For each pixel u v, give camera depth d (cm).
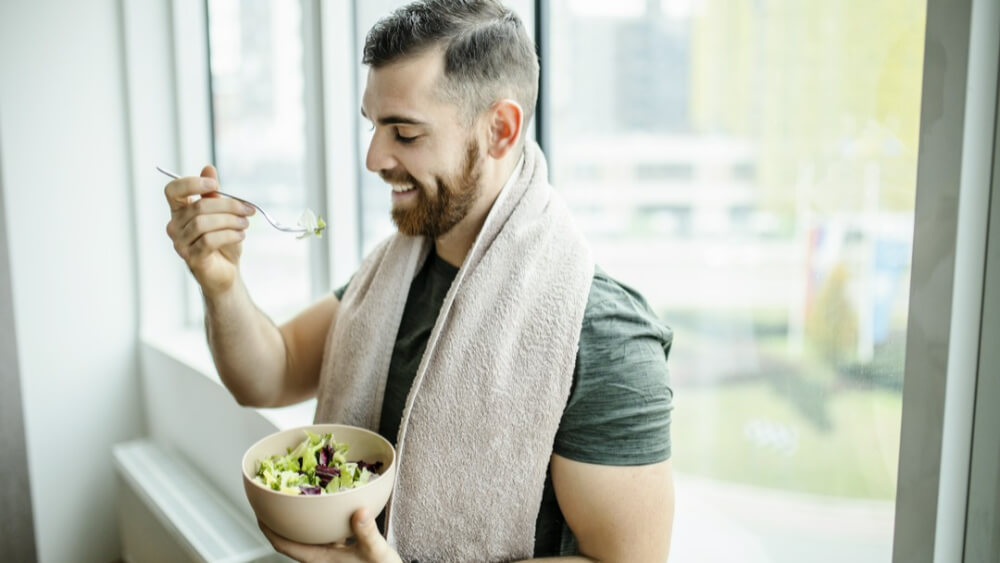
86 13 187
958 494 68
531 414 74
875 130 109
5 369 183
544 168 83
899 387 109
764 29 162
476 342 76
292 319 106
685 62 174
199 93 201
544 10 134
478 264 78
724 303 185
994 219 64
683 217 183
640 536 73
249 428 149
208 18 198
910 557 72
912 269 69
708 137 177
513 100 78
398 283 88
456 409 76
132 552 195
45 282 189
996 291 64
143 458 186
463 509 76
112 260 198
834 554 117
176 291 206
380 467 74
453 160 76
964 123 63
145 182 198
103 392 201
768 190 167
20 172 183
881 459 114
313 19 158
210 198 83
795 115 147
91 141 192
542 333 74
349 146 164
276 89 174
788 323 156
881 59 103
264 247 189
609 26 159
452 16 74
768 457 166
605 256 179
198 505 159
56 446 195
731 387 186
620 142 168
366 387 88
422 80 73
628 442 72
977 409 67
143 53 194
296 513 65
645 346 74
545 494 80
